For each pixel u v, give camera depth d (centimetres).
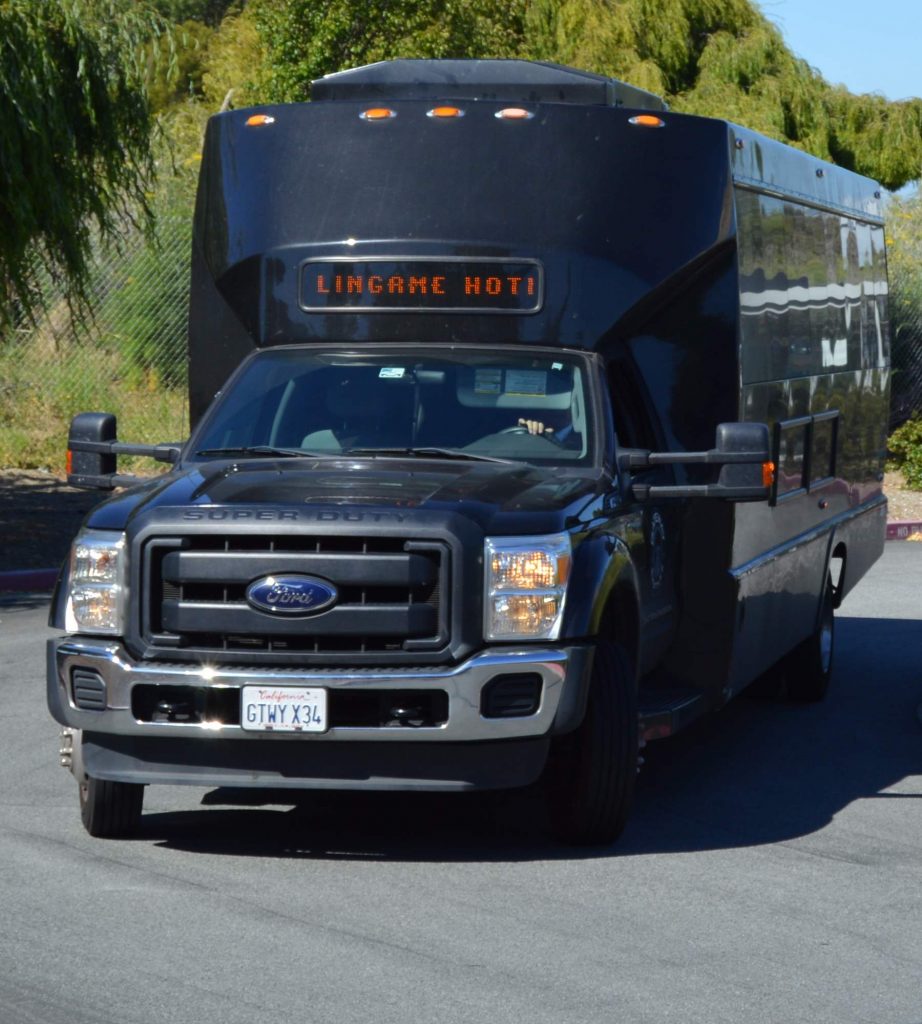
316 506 1129
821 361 1823
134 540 1130
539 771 1141
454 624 1110
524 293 1387
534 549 1130
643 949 991
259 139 1460
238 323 1466
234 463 1280
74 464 1364
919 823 1337
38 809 1306
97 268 3703
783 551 1644
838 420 1922
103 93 2769
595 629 1147
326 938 996
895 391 4500
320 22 4147
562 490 1216
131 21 2845
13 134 2573
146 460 3538
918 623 2475
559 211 1394
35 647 2045
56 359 3700
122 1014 867
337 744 1120
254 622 1112
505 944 992
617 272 1387
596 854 1215
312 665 1112
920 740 1691
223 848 1205
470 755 1125
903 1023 879
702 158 1417
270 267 1432
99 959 952
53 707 1157
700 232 1402
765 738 1697
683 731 1733
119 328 3734
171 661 1127
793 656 1870
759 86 6128
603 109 1419
